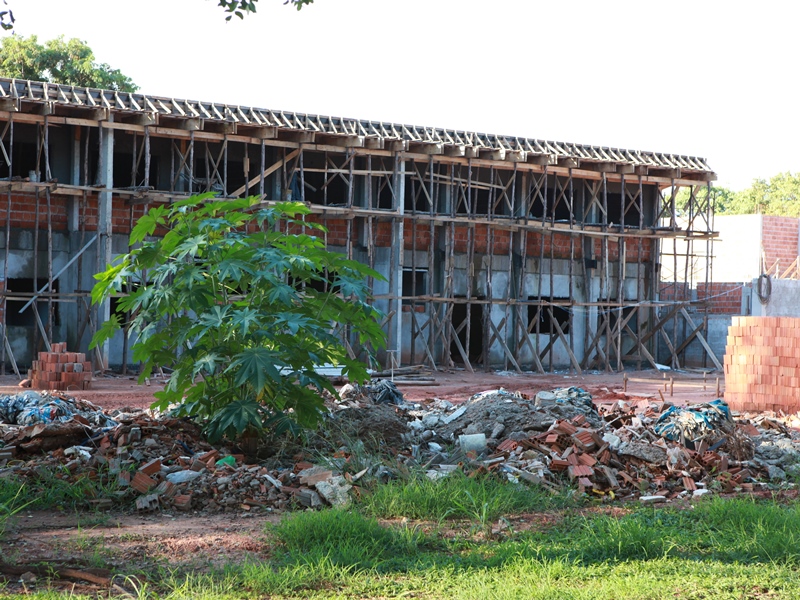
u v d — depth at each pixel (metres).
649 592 7.47
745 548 8.99
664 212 42.81
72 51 48.16
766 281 42.53
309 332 12.79
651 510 11.08
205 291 12.70
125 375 29.11
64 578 7.91
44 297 30.23
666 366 40.78
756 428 18.11
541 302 36.59
